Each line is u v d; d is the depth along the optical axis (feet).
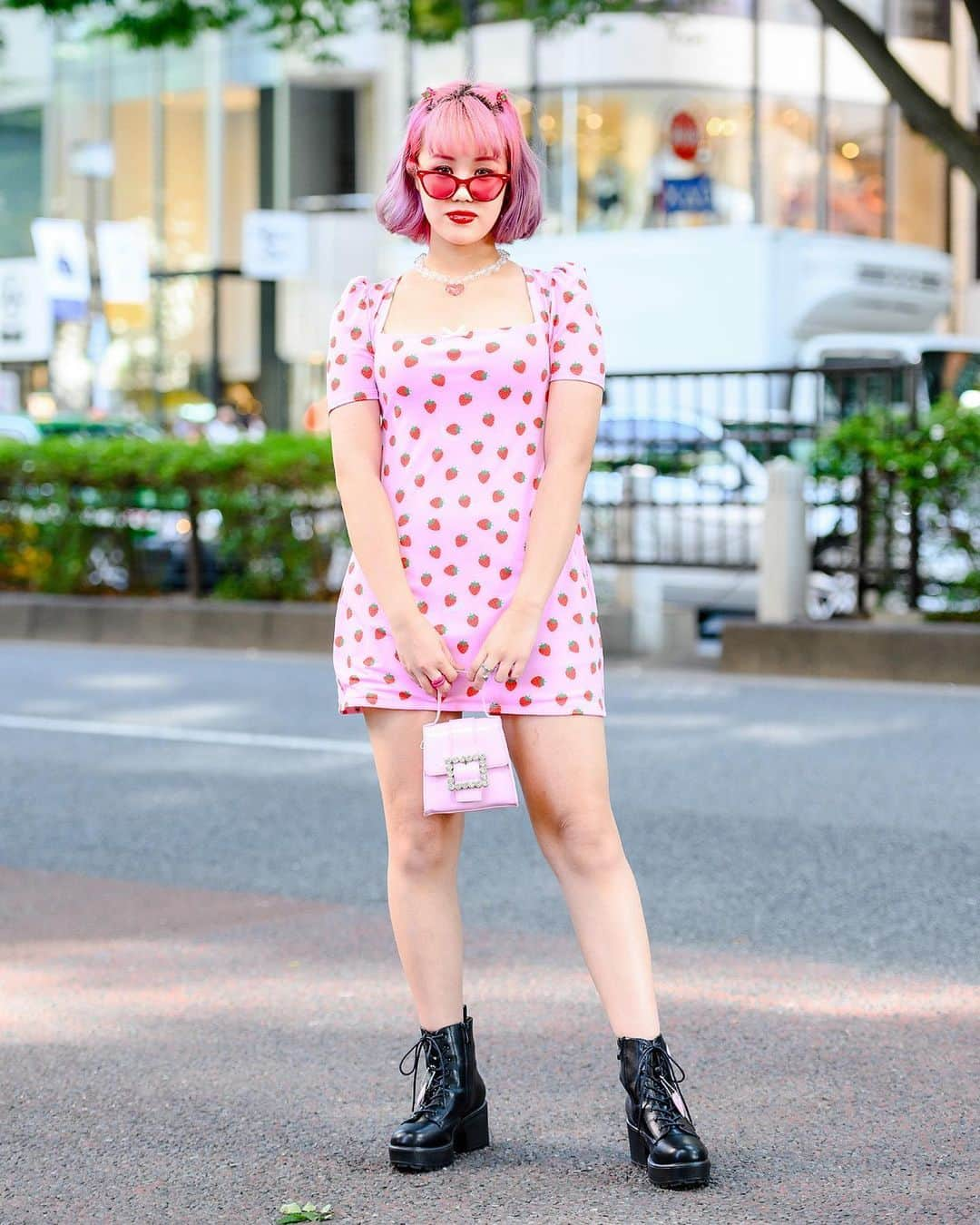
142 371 110.52
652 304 75.25
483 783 11.60
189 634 49.16
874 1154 12.41
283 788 27.45
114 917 19.80
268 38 105.29
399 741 12.02
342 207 103.35
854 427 42.55
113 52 111.24
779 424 45.42
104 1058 14.90
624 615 45.62
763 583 43.04
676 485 45.75
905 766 28.58
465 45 95.81
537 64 92.84
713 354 74.08
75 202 113.60
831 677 40.50
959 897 20.15
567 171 92.12
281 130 106.42
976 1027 15.38
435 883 12.41
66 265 100.78
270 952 18.25
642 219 91.97
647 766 28.73
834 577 43.37
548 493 11.71
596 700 11.97
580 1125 13.11
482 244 12.10
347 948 18.37
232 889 21.13
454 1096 12.39
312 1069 14.57
